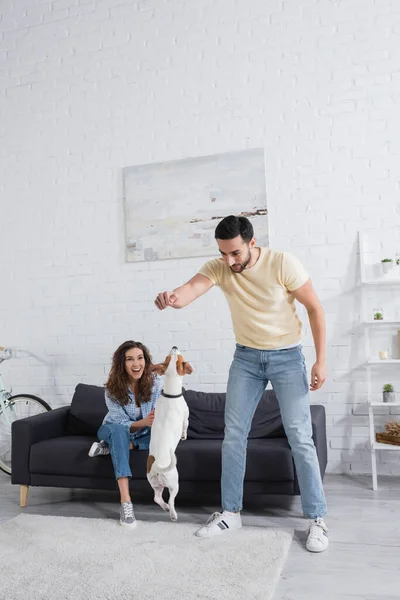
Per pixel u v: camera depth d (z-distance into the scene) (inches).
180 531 95.4
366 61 133.8
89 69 155.6
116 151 151.6
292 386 93.2
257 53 141.4
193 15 147.2
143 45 150.9
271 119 139.4
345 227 133.4
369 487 120.3
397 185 130.6
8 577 79.1
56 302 154.7
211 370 140.9
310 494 91.2
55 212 156.3
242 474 96.5
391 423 125.0
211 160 142.7
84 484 111.3
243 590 72.9
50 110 158.4
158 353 145.1
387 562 82.0
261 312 92.7
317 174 135.6
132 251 148.2
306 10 138.4
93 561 83.8
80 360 151.9
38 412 154.0
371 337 131.3
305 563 82.5
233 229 86.2
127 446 106.3
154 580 76.9
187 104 146.1
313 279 134.8
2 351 157.3
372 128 132.8
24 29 162.9
